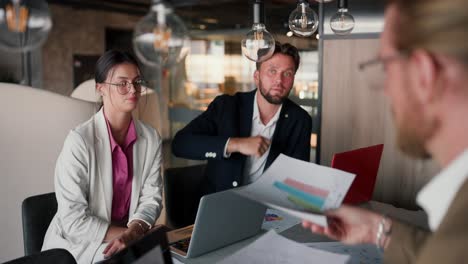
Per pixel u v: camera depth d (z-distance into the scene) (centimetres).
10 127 215
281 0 463
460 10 47
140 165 192
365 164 169
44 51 611
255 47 153
